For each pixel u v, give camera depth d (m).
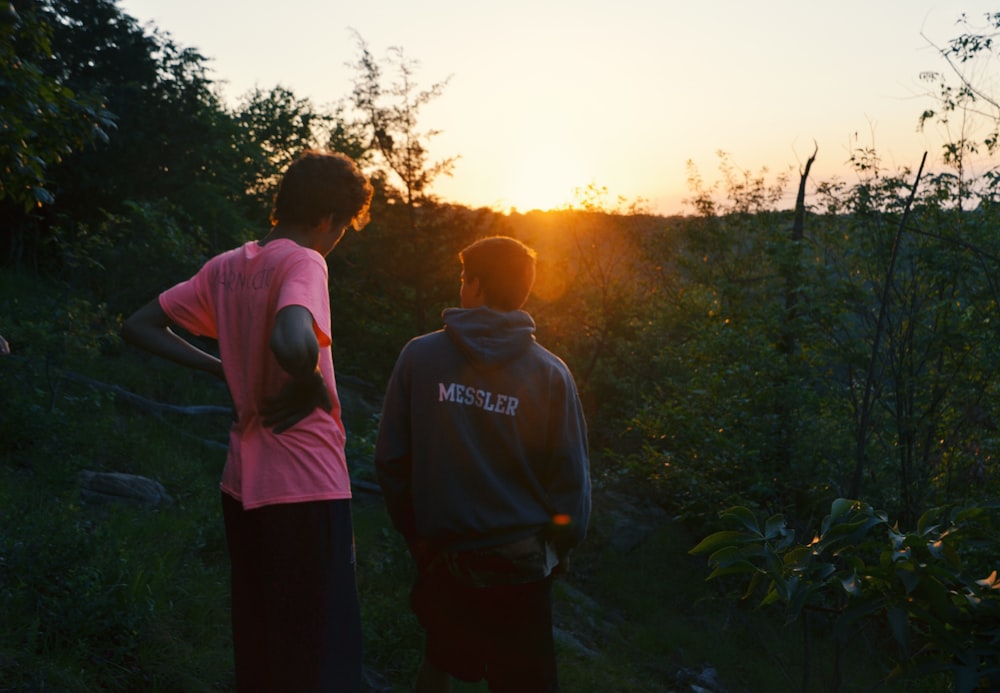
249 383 1.96
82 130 5.10
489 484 2.40
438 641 2.54
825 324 9.22
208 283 2.07
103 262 9.70
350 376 10.68
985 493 8.52
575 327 13.65
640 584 8.52
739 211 14.57
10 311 7.02
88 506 5.20
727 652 7.32
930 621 2.63
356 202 2.12
